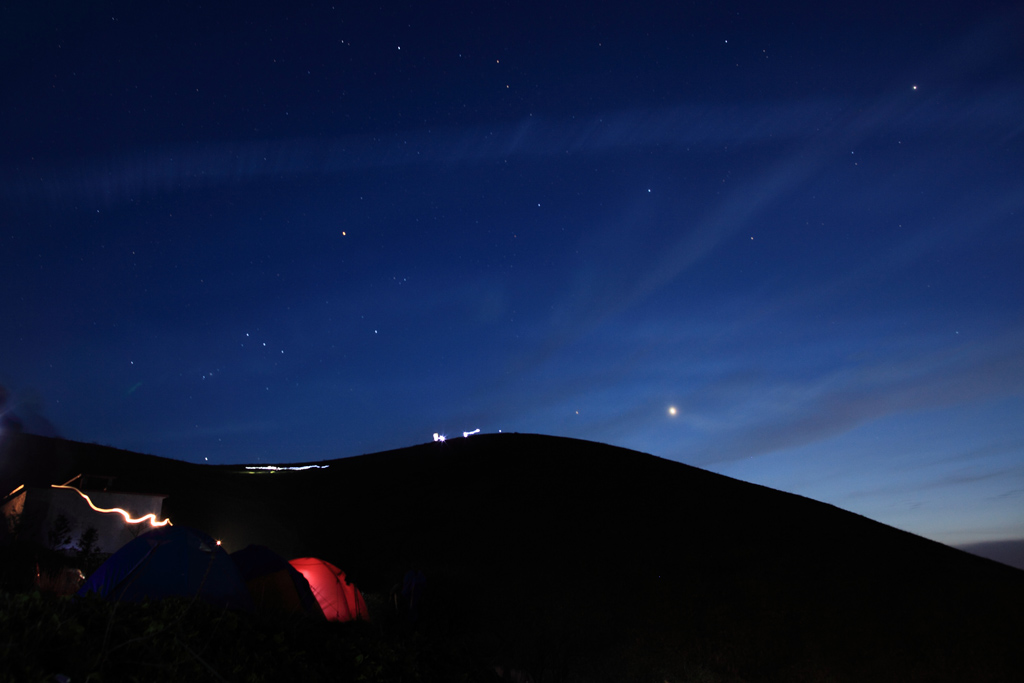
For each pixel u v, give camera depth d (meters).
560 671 15.00
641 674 16.59
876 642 18.45
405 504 30.89
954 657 17.69
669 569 23.48
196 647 5.45
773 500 31.64
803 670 17.20
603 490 32.72
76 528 15.18
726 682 16.56
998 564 24.77
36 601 5.02
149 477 26.58
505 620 18.11
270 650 6.29
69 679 4.24
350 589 14.72
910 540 26.95
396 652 7.89
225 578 9.61
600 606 20.27
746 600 21.00
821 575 22.78
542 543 25.67
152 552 9.09
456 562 23.38
